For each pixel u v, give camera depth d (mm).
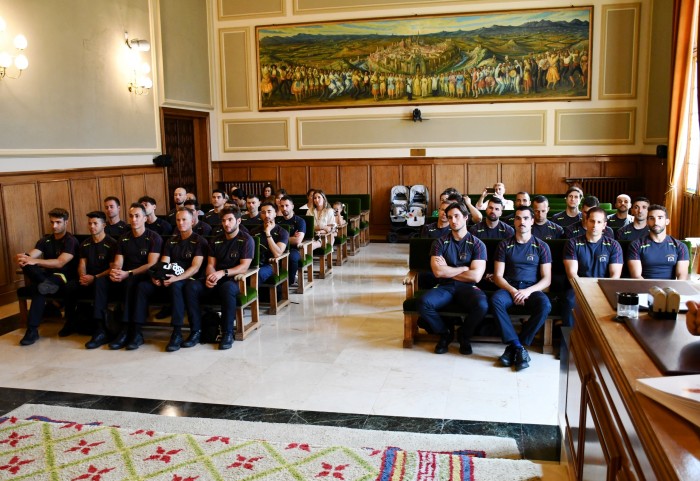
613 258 4633
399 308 5910
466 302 4500
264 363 4465
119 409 3701
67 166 7285
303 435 3285
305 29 10375
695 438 1144
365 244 9891
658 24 8898
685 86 7461
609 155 9633
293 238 6434
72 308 5289
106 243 5344
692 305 1620
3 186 6359
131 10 8344
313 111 10594
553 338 4707
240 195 8398
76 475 2553
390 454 2764
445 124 10156
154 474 2555
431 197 10406
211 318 5008
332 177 10703
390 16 10062
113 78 7996
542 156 9883
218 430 3373
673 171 7750
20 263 5184
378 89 10289
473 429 3342
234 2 10555
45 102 6832
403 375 4172
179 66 9578
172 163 9750
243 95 10797
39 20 6715
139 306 4871
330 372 4258
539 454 3037
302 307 6012
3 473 2578
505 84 9836
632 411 1316
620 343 1717
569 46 9531
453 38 9898
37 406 3723
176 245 5199
